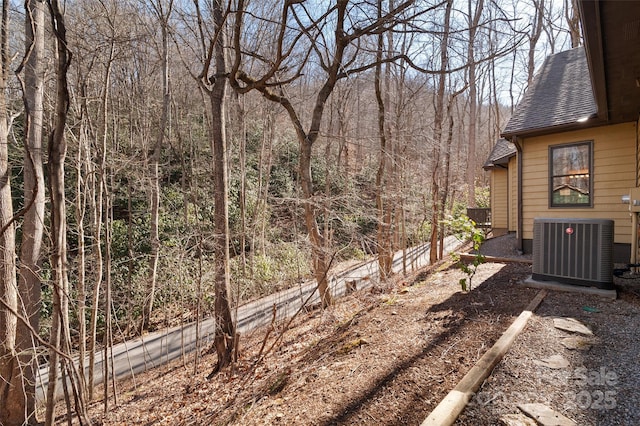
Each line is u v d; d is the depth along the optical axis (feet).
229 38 20.31
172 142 27.58
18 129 16.39
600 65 11.65
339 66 16.57
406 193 23.95
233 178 31.55
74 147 13.07
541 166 20.79
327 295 17.20
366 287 20.85
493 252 22.62
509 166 30.50
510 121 22.08
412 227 28.48
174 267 19.76
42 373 14.02
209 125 28.04
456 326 10.28
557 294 12.36
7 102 12.78
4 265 10.71
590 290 12.08
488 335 9.26
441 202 26.22
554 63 25.18
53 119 13.20
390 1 14.92
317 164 35.68
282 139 36.45
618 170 18.06
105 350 12.08
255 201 30.71
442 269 20.27
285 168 39.19
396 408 6.62
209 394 11.28
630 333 8.83
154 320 20.15
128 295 19.57
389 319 12.05
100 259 12.85
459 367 7.77
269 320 18.57
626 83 13.21
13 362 10.94
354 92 30.94
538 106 21.65
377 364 8.61
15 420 10.98
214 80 15.26
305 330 15.60
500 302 12.02
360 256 24.93
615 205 18.17
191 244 20.39
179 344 17.04
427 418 5.67
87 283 17.37
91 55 12.89
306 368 9.90
